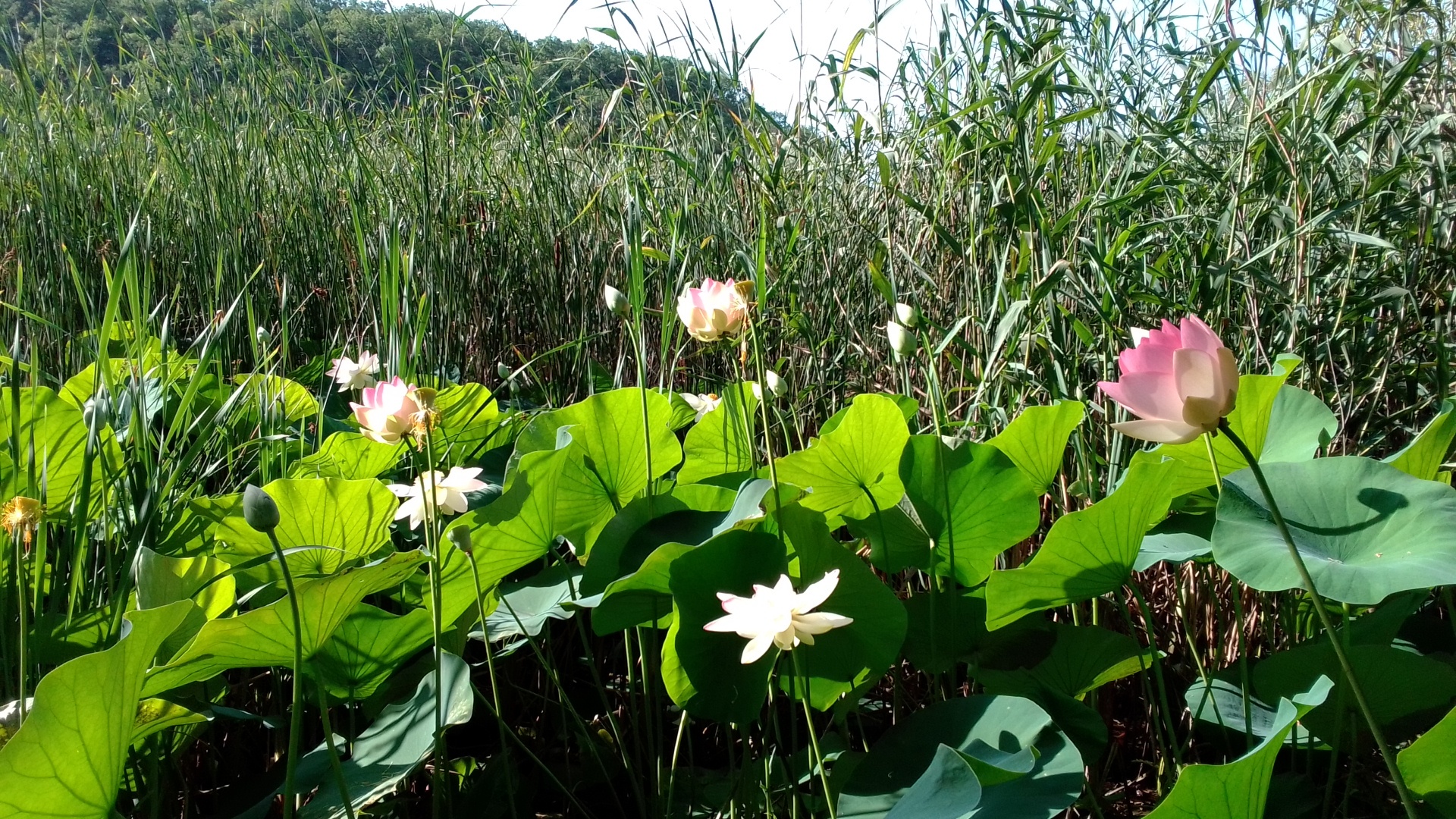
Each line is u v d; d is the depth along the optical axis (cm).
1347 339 230
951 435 221
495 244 382
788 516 167
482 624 170
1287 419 190
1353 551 140
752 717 165
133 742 144
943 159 267
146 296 231
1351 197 236
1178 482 187
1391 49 245
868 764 157
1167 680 212
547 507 189
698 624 163
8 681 157
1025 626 183
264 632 140
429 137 371
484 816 176
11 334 319
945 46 276
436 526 149
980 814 134
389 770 149
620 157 344
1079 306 245
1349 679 118
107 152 441
